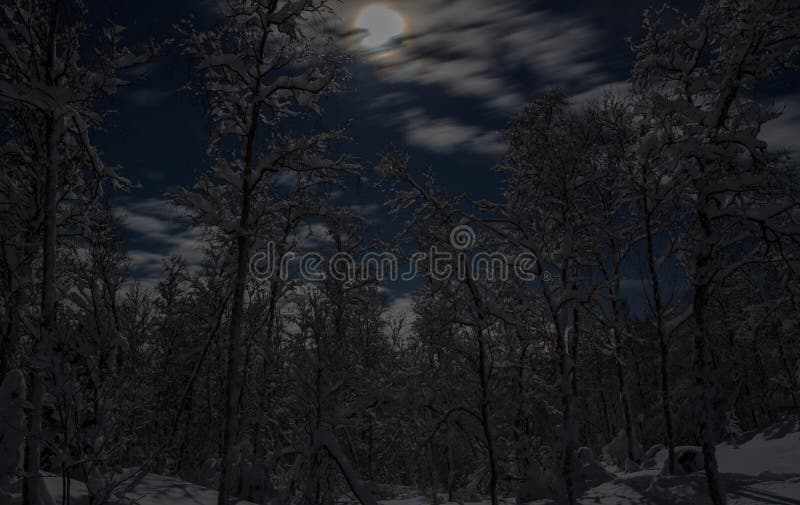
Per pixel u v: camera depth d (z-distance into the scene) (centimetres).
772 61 1402
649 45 1645
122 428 954
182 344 2402
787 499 1503
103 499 892
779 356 3144
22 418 933
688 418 2455
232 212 1745
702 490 1711
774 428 3045
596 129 2205
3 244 1069
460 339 1817
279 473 1944
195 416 2486
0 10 1106
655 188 1742
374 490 2117
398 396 1747
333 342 1820
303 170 1545
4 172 1170
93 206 1245
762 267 1533
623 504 1730
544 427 2164
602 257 2269
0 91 1021
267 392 2055
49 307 980
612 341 1988
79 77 1115
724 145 1451
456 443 1977
